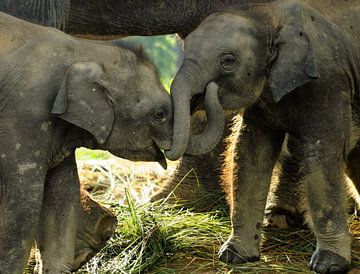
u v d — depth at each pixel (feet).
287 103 35.27
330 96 34.83
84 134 32.42
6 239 30.89
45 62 31.35
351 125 35.55
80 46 32.01
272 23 34.32
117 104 32.07
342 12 35.86
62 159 32.58
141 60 32.76
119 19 41.19
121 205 40.45
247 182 36.58
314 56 33.91
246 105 34.50
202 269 35.86
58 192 33.19
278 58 34.06
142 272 35.47
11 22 31.81
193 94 33.17
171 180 43.34
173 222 38.83
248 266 36.01
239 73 33.83
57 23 37.40
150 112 32.45
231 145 38.34
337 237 35.04
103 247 36.11
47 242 33.09
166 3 41.29
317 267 34.99
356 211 40.98
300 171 39.29
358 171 38.52
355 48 35.68
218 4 41.55
